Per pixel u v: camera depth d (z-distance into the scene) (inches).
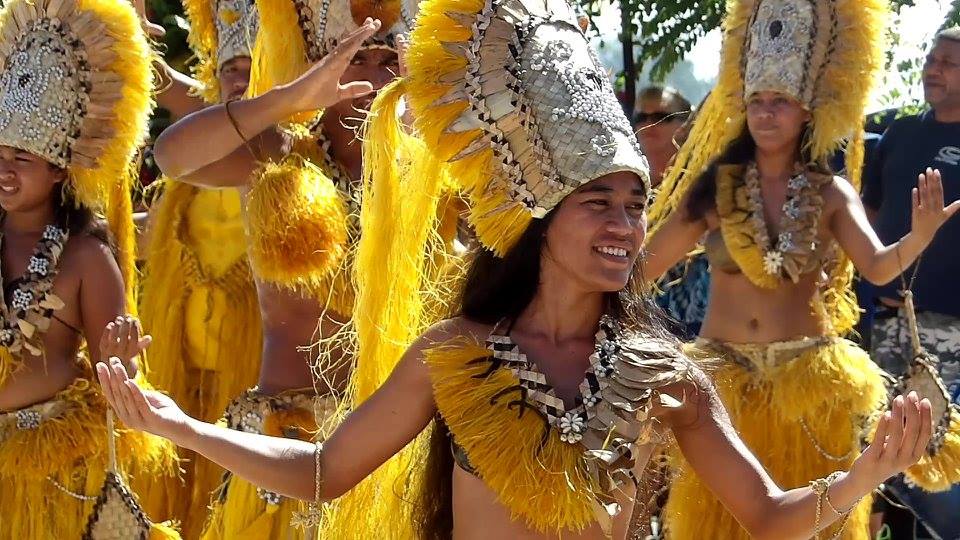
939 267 284.2
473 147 137.6
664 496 148.1
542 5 139.4
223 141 180.7
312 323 187.3
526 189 134.9
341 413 161.9
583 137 133.3
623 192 134.0
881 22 239.9
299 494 137.6
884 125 320.8
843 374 228.7
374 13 193.2
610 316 140.0
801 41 235.8
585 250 133.3
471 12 138.9
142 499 232.4
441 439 139.1
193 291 251.4
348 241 184.1
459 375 133.9
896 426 125.3
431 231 157.4
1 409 185.6
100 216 195.2
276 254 178.4
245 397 187.9
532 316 138.6
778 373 229.8
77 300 189.0
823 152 237.8
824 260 236.8
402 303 150.3
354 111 191.0
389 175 148.2
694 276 287.1
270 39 197.3
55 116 186.5
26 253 188.2
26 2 190.2
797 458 228.4
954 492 256.2
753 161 239.0
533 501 128.7
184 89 270.2
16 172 186.2
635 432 132.6
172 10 329.1
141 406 133.2
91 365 190.1
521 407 132.1
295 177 181.0
